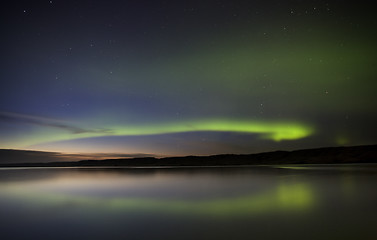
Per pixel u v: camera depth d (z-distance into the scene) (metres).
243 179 15.25
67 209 6.86
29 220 5.65
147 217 5.75
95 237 4.37
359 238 4.11
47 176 21.45
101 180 16.48
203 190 10.24
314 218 5.39
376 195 8.27
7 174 25.11
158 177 18.22
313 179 14.06
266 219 5.38
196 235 4.38
